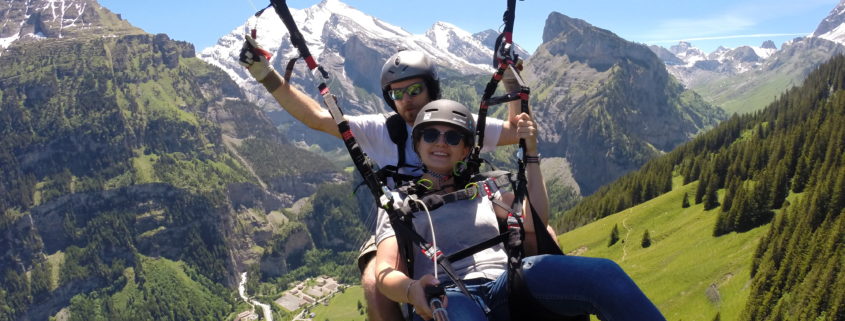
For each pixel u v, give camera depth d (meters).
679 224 68.38
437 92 2.57
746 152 75.44
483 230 2.05
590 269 1.75
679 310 49.03
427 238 2.05
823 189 46.69
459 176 2.22
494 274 2.00
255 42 2.35
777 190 58.62
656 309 1.66
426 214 2.08
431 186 2.20
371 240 2.45
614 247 71.81
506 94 2.28
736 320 42.78
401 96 2.51
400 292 1.88
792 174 66.06
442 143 2.17
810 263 39.84
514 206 2.08
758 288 41.97
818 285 36.69
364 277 2.33
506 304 1.92
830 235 40.09
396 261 2.03
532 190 2.17
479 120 2.36
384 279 1.94
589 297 1.73
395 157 2.52
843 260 37.31
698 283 51.25
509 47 2.32
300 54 2.38
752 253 51.09
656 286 54.09
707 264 53.44
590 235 79.00
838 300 33.22
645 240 67.12
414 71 2.47
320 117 2.48
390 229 2.08
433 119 2.17
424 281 1.83
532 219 2.07
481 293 1.95
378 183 2.09
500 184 2.14
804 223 44.34
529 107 2.24
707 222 64.25
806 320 35.78
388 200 2.04
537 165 2.21
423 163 2.24
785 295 40.00
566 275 1.77
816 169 59.88
